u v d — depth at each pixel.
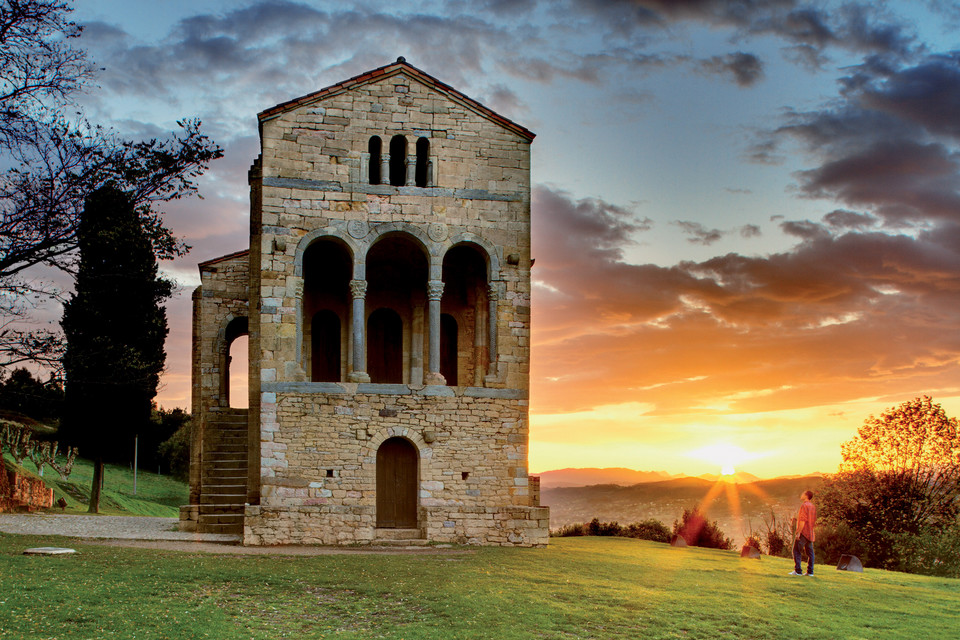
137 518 45.66
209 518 35.09
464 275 37.78
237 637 17.05
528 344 33.66
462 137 34.22
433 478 32.16
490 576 24.05
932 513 59.72
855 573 29.55
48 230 31.81
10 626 16.55
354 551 28.97
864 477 61.47
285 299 31.97
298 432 31.34
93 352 37.34
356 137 33.41
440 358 37.78
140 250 34.94
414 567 24.89
